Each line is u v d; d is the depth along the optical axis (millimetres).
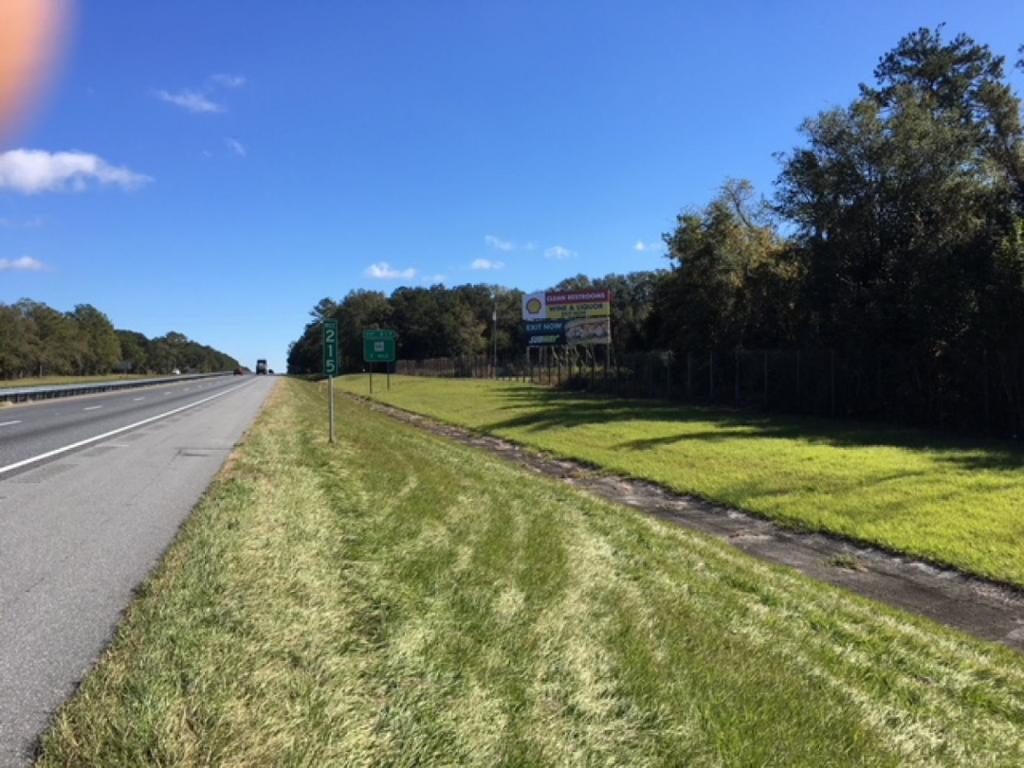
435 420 29359
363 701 3305
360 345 125562
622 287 95875
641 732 3344
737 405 31219
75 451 13375
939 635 5793
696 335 38469
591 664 3990
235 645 3754
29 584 5016
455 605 4789
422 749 2949
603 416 26547
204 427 19297
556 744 3119
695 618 5113
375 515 7621
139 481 9812
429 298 123188
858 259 27203
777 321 34938
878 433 20500
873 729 3701
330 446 14391
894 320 25125
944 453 15914
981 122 26250
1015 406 20016
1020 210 23203
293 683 3371
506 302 122375
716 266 37719
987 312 20469
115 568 5430
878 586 7500
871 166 26438
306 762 2746
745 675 4117
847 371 25984
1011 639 6066
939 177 25234
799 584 6984
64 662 3662
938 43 34281
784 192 29297
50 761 2705
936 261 23516
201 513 7297
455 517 7938
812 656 4750
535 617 4676
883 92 33969
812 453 15969
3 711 3135
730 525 10398
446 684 3568
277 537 6242
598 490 13273
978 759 3611
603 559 6742
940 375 22781
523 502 9711
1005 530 8969
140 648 3713
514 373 62875
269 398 37844
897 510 10281
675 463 15406
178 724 2930
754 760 3188
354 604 4598
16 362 95875
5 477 10102
